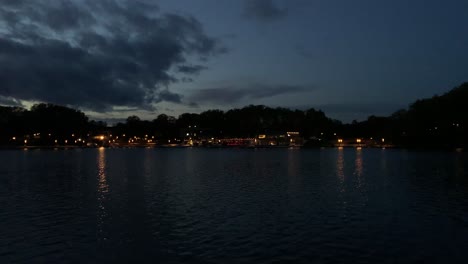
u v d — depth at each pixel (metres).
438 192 41.19
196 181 53.12
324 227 26.61
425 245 22.39
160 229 26.34
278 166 81.88
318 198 38.06
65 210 32.69
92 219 29.34
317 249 21.91
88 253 21.50
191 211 32.12
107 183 50.97
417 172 63.59
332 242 23.17
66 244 23.11
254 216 30.12
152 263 19.92
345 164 86.25
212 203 35.72
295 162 96.19
